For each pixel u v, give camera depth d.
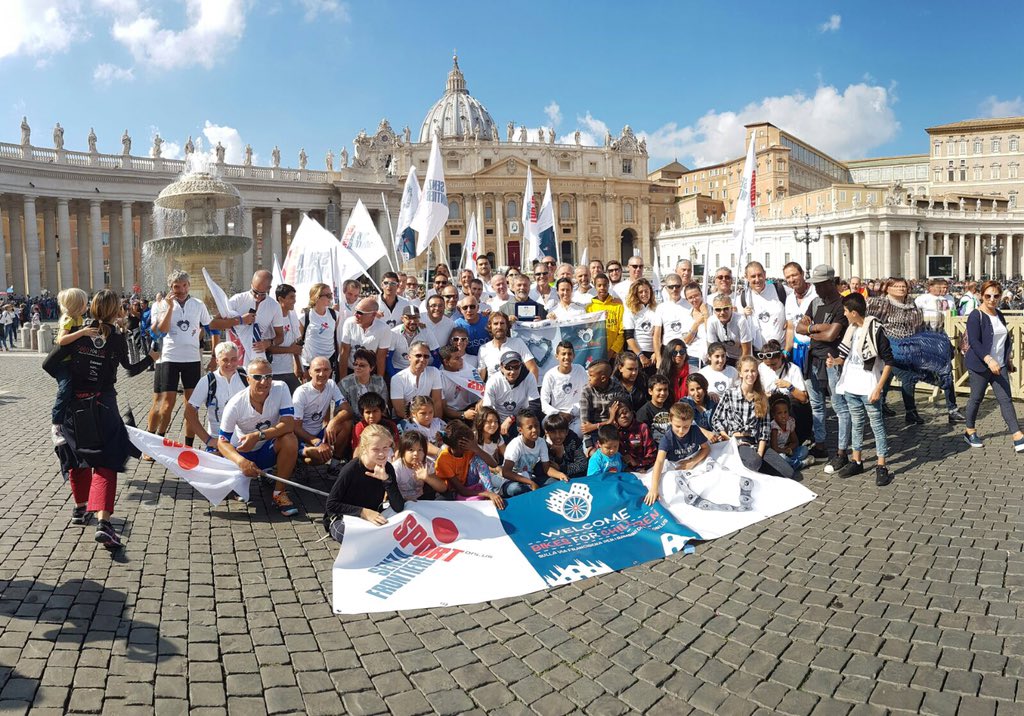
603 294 11.02
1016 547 6.41
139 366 7.32
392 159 107.12
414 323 9.95
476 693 4.42
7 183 53.91
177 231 24.39
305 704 4.31
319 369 8.75
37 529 7.13
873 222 79.12
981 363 9.92
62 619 5.23
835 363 9.17
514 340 10.05
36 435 11.68
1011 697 4.24
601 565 6.34
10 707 4.14
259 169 72.00
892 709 4.17
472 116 138.88
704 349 10.46
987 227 86.00
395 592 5.81
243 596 5.78
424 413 8.40
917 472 8.93
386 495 6.92
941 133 108.31
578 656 4.84
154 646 4.92
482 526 6.80
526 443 8.10
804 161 109.44
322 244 13.70
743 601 5.59
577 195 111.12
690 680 4.52
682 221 116.94
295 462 8.20
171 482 8.93
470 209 108.44
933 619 5.18
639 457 8.45
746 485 7.87
